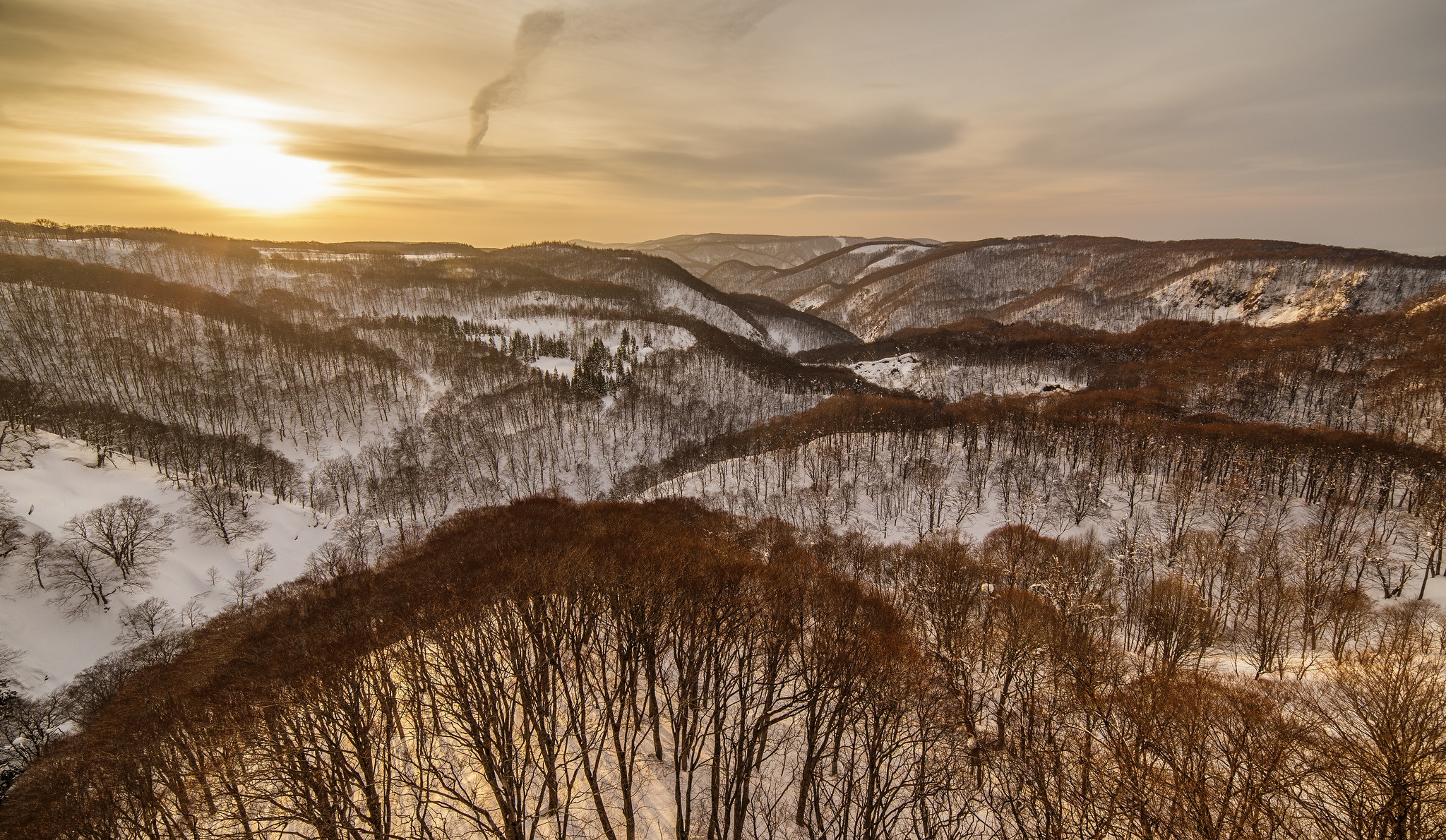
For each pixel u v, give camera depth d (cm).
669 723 3650
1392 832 2164
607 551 4366
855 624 3922
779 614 3666
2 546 7644
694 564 4159
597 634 3516
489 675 3008
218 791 2930
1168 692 3194
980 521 10969
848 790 2873
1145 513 10231
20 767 4825
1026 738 3503
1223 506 9431
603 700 3709
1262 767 2492
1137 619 6425
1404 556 7706
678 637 3466
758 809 3123
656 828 2953
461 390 19488
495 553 4944
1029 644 3838
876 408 16712
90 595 7844
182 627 8056
